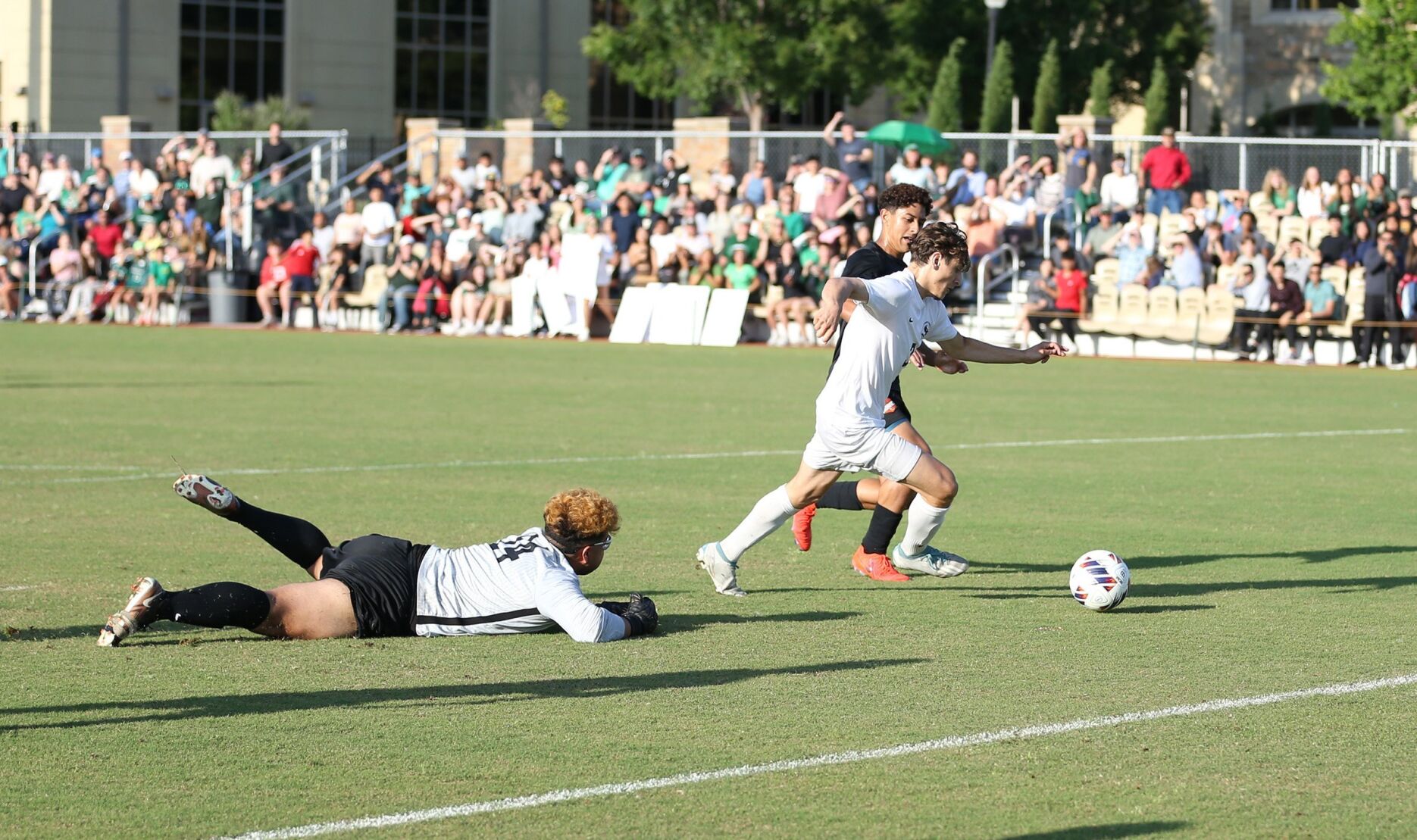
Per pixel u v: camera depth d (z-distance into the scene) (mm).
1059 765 9594
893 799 8945
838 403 14141
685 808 8766
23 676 11484
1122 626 13555
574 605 12570
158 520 18578
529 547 12938
